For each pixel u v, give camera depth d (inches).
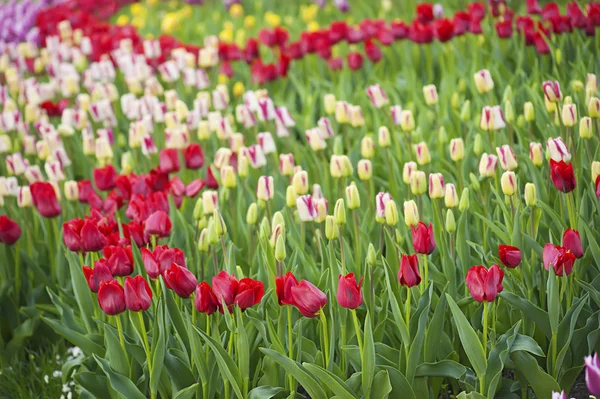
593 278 199.3
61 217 253.4
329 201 252.2
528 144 257.1
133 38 420.5
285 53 397.1
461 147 226.4
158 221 196.5
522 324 188.2
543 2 418.6
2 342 234.1
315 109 347.3
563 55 321.4
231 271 195.8
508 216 201.2
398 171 252.8
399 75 369.1
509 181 195.6
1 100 352.2
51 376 219.6
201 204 218.4
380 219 198.2
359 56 354.3
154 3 580.1
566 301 191.0
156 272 177.9
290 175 237.9
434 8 410.3
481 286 160.9
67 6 530.3
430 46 361.7
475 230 219.3
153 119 312.2
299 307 160.7
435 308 185.8
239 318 168.1
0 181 246.1
